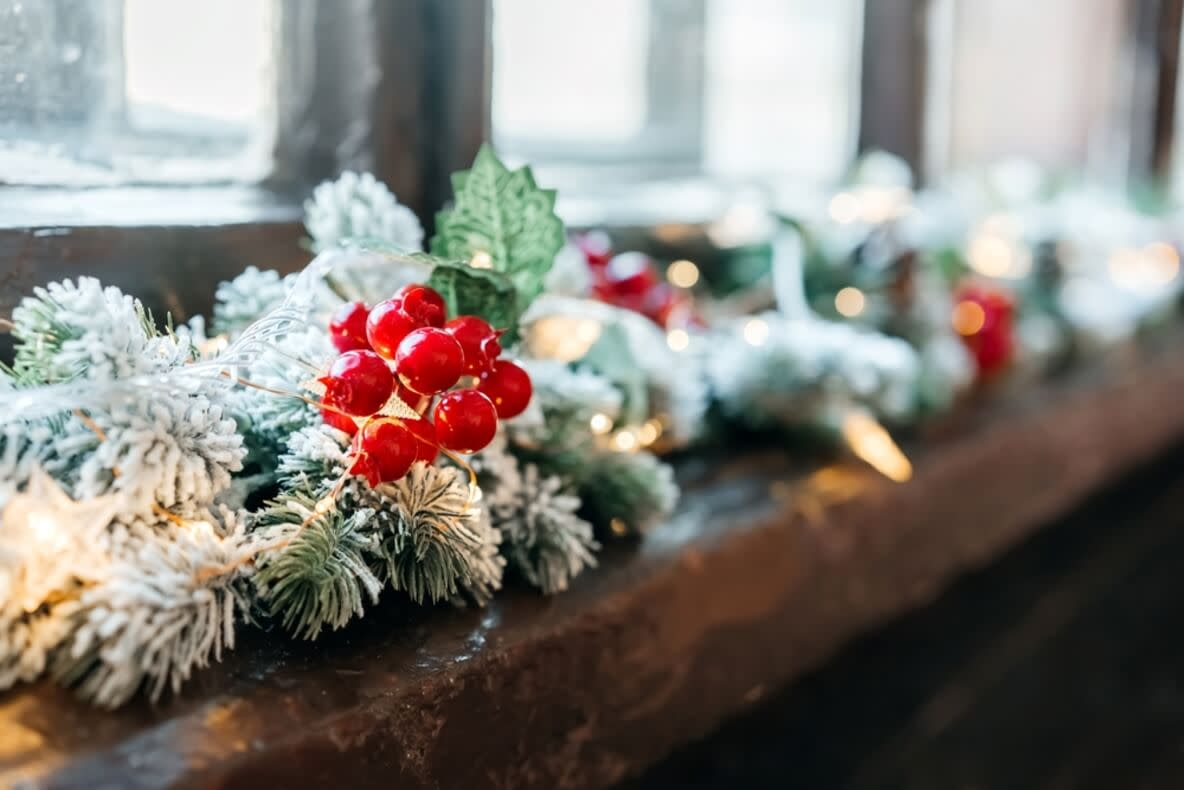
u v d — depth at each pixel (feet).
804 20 2.55
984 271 2.35
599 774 1.19
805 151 2.60
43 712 0.90
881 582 1.61
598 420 1.24
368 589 0.99
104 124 1.28
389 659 1.03
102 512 0.91
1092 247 2.82
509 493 1.16
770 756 1.52
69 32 1.24
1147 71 3.52
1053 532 2.48
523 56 2.04
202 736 0.90
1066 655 1.98
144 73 1.32
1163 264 3.01
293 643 1.03
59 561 0.91
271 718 0.93
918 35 2.42
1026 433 2.00
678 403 1.40
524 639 1.09
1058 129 3.74
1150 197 3.22
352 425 1.02
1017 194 2.57
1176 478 3.04
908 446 1.79
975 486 1.84
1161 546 2.57
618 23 2.24
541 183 1.94
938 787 1.55
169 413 0.94
